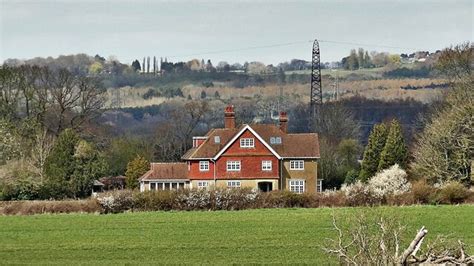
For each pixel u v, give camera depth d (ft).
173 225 549.95
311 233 492.13
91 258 412.16
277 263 383.45
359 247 286.87
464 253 293.84
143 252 428.97
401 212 575.79
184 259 403.54
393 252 290.15
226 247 440.86
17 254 428.56
